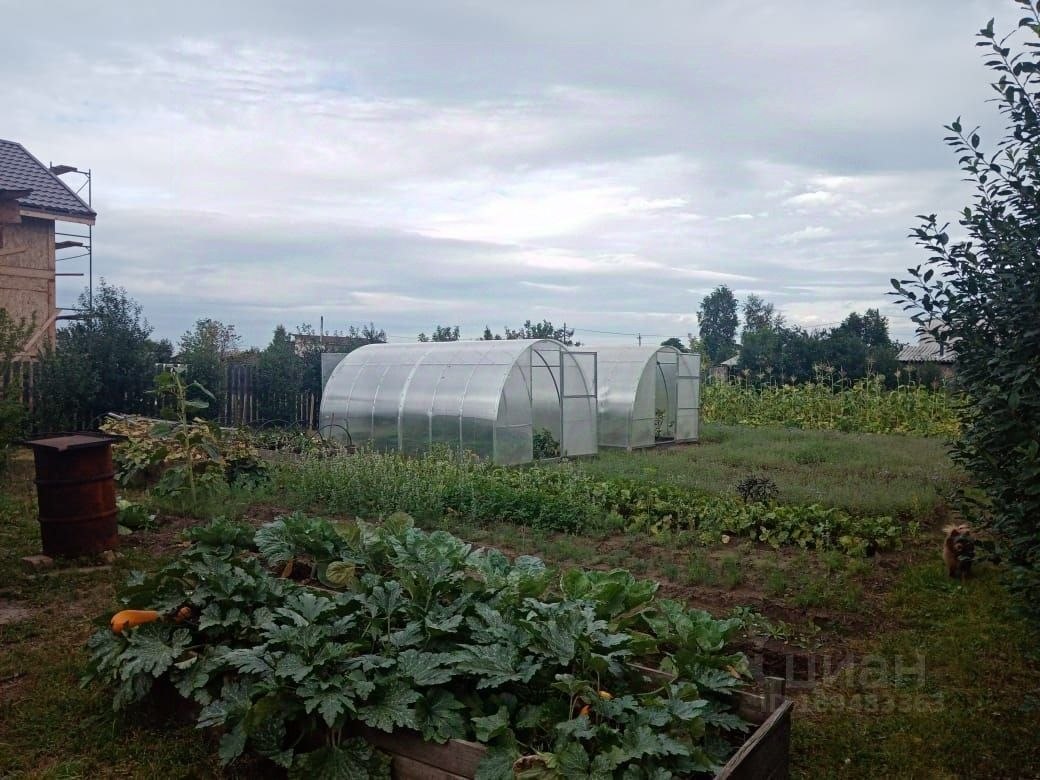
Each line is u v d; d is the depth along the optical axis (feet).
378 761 12.19
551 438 54.54
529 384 51.80
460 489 35.01
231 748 12.46
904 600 23.27
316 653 13.09
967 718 15.96
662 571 26.17
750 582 25.03
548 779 10.62
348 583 17.17
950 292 14.85
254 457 40.52
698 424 67.97
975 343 14.51
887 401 75.87
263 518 33.71
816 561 27.55
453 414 51.16
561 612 13.53
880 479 41.55
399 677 12.71
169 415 37.40
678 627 15.07
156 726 15.08
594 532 31.35
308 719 12.76
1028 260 13.50
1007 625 21.01
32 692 16.51
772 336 105.60
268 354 69.72
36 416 50.39
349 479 36.65
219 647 14.67
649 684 13.57
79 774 13.53
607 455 54.49
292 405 68.85
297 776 12.10
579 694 12.31
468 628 14.69
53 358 51.88
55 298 62.08
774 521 31.91
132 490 38.65
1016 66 13.69
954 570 25.22
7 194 45.14
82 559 25.67
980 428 15.01
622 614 15.75
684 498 35.09
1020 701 16.76
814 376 98.78
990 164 14.64
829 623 21.39
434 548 17.11
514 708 12.65
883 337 122.01
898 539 29.78
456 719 12.21
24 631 19.89
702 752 11.30
